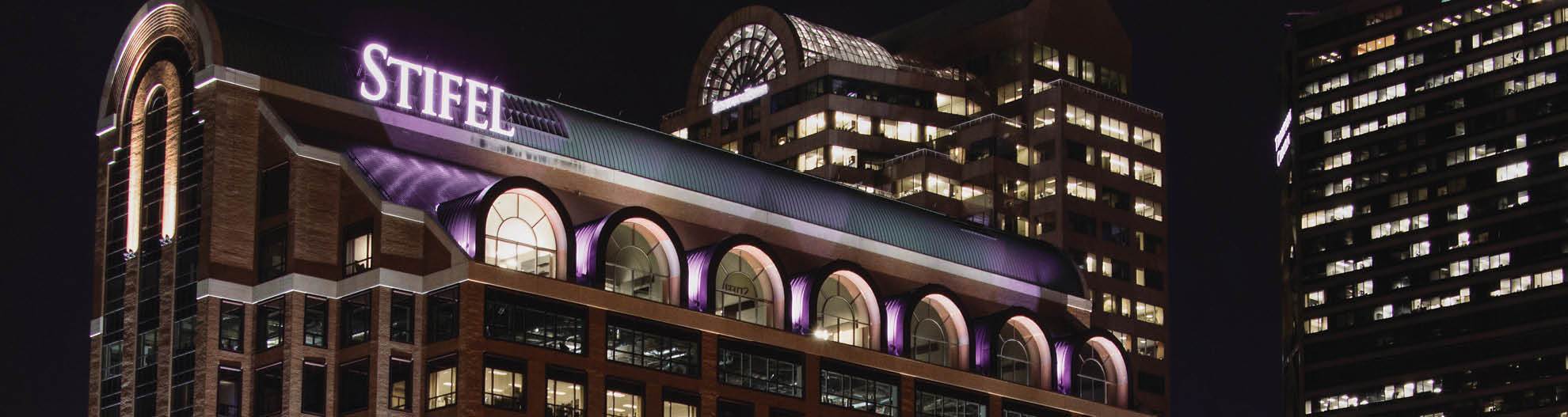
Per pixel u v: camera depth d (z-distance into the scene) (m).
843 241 149.75
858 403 140.62
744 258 137.50
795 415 136.12
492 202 122.31
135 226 130.00
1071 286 167.75
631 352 127.12
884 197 166.25
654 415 127.44
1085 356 157.38
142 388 126.06
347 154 124.75
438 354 119.31
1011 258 164.25
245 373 122.06
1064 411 153.88
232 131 124.25
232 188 123.75
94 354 130.62
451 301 119.69
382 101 129.88
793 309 139.50
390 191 123.12
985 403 149.00
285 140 123.62
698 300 133.00
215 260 122.19
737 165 147.88
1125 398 158.75
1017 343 153.88
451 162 130.50
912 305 146.12
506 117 134.12
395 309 120.69
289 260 121.69
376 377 119.00
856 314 143.88
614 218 127.75
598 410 124.19
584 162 135.62
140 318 127.81
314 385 121.06
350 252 122.62
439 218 123.75
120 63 134.88
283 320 121.38
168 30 131.25
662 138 144.25
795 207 148.00
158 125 131.00
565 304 124.06
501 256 122.75
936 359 148.38
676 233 131.62
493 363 119.25
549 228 125.88
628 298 127.25
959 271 157.38
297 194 122.44
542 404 121.31
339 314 122.12
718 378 132.00
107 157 134.12
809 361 138.00
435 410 118.50
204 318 121.31
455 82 134.62
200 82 125.19
